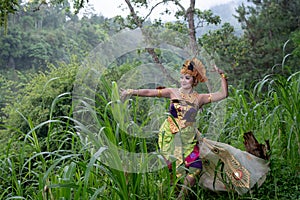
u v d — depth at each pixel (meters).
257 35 16.66
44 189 2.95
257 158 4.36
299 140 4.52
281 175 4.61
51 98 8.87
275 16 16.14
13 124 9.45
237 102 5.36
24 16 37.66
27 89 10.99
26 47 35.00
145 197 3.71
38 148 3.52
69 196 3.13
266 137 5.19
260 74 15.39
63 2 11.70
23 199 3.55
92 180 3.57
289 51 14.88
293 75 4.69
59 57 35.81
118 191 3.29
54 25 39.66
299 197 4.16
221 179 4.26
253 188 4.36
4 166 3.71
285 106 4.46
